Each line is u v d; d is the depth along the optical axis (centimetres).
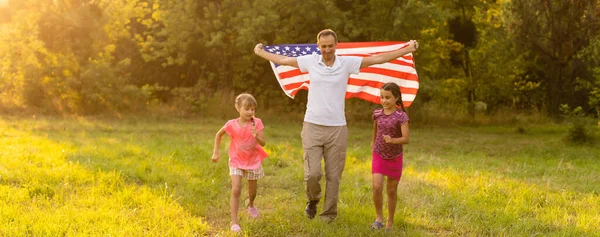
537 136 1838
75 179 816
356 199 758
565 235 604
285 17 2305
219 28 2181
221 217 668
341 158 620
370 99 718
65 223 591
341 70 607
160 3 2298
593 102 1814
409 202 748
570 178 978
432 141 1622
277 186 847
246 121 627
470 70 2433
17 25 2028
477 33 2400
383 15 2072
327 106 607
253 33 2075
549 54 2198
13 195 696
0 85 2059
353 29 1995
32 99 2053
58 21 2033
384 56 607
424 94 2305
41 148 1083
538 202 766
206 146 1218
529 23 2109
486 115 2447
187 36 2202
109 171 860
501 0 2366
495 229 625
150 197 720
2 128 1433
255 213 661
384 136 579
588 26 2050
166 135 1489
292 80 693
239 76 2372
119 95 2116
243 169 622
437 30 2255
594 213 708
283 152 1164
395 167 603
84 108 2083
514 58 2416
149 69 2547
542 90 2583
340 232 591
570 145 1555
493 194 802
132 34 2503
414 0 1931
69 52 2059
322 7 2056
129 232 568
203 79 2323
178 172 895
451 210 712
